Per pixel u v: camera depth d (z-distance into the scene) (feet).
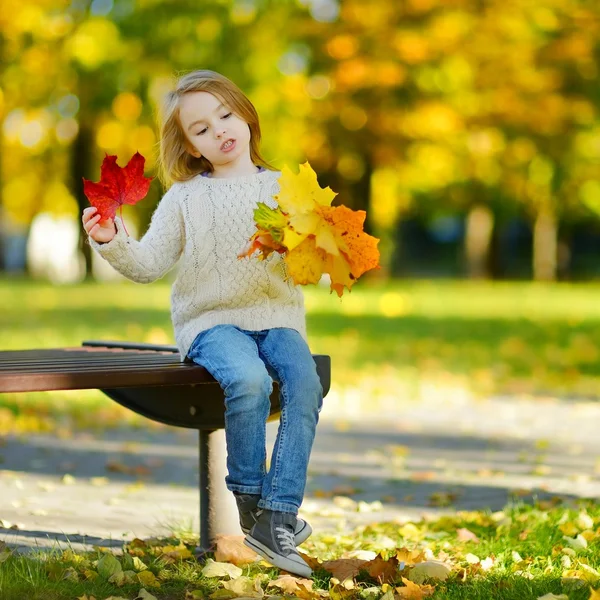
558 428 34.76
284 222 15.78
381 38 91.35
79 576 16.25
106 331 56.85
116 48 89.30
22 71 91.50
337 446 31.30
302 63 95.14
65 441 30.99
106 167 16.08
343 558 17.07
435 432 33.91
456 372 48.37
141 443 31.12
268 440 29.58
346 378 45.57
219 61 88.94
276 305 17.43
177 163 18.22
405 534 19.86
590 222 165.89
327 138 100.68
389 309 83.46
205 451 17.98
